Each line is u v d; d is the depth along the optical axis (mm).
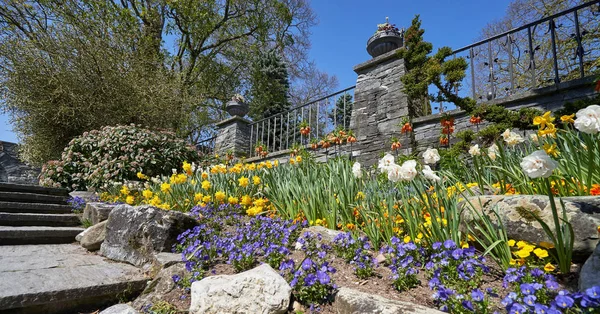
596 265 1367
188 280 1994
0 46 8258
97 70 8797
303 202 3057
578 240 1587
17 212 4344
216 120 16812
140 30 12414
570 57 8961
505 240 1745
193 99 10570
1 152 11992
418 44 5711
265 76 17750
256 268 1915
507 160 2748
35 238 3371
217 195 3432
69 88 8352
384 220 2322
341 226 2852
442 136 4953
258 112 17922
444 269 1736
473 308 1337
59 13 9633
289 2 17422
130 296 2166
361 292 1595
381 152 5562
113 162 6301
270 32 16625
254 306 1649
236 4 15062
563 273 1580
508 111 4305
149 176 6570
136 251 2629
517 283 1499
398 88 6062
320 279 1663
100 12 11422
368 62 6680
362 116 6516
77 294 1931
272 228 2650
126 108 8867
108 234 2932
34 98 8383
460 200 2230
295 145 6770
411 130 5438
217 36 16188
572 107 3705
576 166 2100
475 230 1989
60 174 6438
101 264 2547
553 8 9672
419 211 2201
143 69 9648
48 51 8445
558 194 2168
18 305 1712
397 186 2713
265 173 4047
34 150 8875
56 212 4695
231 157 8188
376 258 2123
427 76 4969
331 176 3207
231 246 2320
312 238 2375
